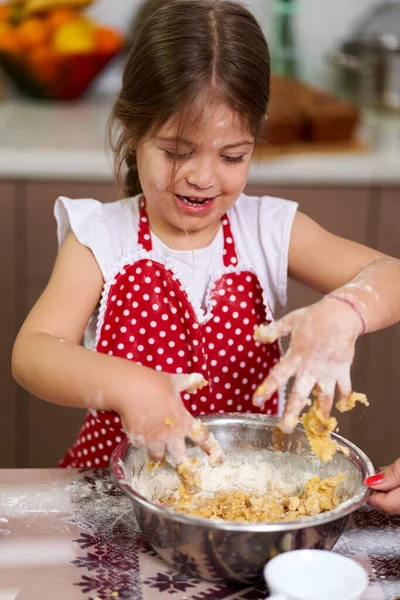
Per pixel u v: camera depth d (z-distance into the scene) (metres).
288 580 0.73
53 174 2.06
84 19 2.58
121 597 0.84
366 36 2.61
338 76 2.76
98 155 2.06
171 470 1.03
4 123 2.37
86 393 0.97
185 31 1.09
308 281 1.34
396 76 2.61
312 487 0.98
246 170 1.14
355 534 0.95
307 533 0.83
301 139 2.21
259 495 1.01
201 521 0.81
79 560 0.90
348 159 2.10
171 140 1.08
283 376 0.94
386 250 2.17
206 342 1.31
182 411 0.92
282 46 2.54
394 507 0.91
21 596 0.83
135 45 1.15
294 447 1.03
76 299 1.24
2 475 1.07
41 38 2.51
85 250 1.28
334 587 0.73
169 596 0.84
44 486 1.05
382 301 1.05
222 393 1.34
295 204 1.37
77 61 2.53
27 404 2.18
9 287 2.15
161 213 1.18
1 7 2.53
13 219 2.09
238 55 1.09
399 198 2.13
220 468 1.05
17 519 0.97
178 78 1.07
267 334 0.97
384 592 0.85
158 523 0.85
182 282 1.29
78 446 1.39
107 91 2.77
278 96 2.24
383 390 2.22
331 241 1.32
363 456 0.96
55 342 1.07
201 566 0.85
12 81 2.65
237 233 1.35
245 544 0.82
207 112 1.06
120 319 1.30
